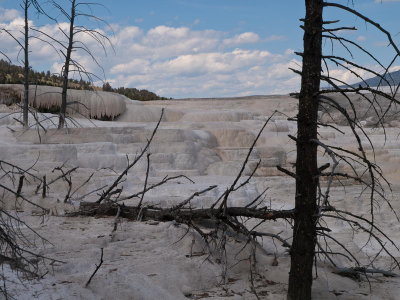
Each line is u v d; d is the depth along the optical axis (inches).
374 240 498.3
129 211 369.4
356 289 286.2
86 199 443.5
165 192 506.6
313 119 237.8
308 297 244.4
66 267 251.4
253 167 917.8
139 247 301.4
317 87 236.4
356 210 652.1
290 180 811.4
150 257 283.3
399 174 877.8
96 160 667.4
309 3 231.9
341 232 527.2
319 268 304.5
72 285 228.5
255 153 966.4
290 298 246.1
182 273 273.3
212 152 942.4
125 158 695.1
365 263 380.8
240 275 293.1
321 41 234.8
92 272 248.8
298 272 243.8
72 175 502.3
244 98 1734.7
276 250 342.0
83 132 796.6
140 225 341.7
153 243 308.5
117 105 1204.5
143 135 875.4
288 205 643.5
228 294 263.3
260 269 298.2
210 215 311.6
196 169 845.8
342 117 1220.5
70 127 805.9
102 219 364.8
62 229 331.0
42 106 1092.5
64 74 665.0
